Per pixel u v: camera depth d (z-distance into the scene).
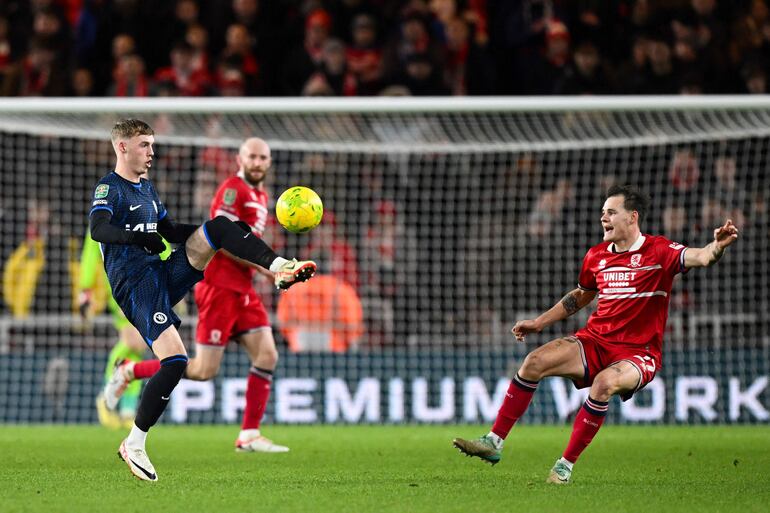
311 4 56.38
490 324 47.22
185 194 48.06
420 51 51.69
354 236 48.31
